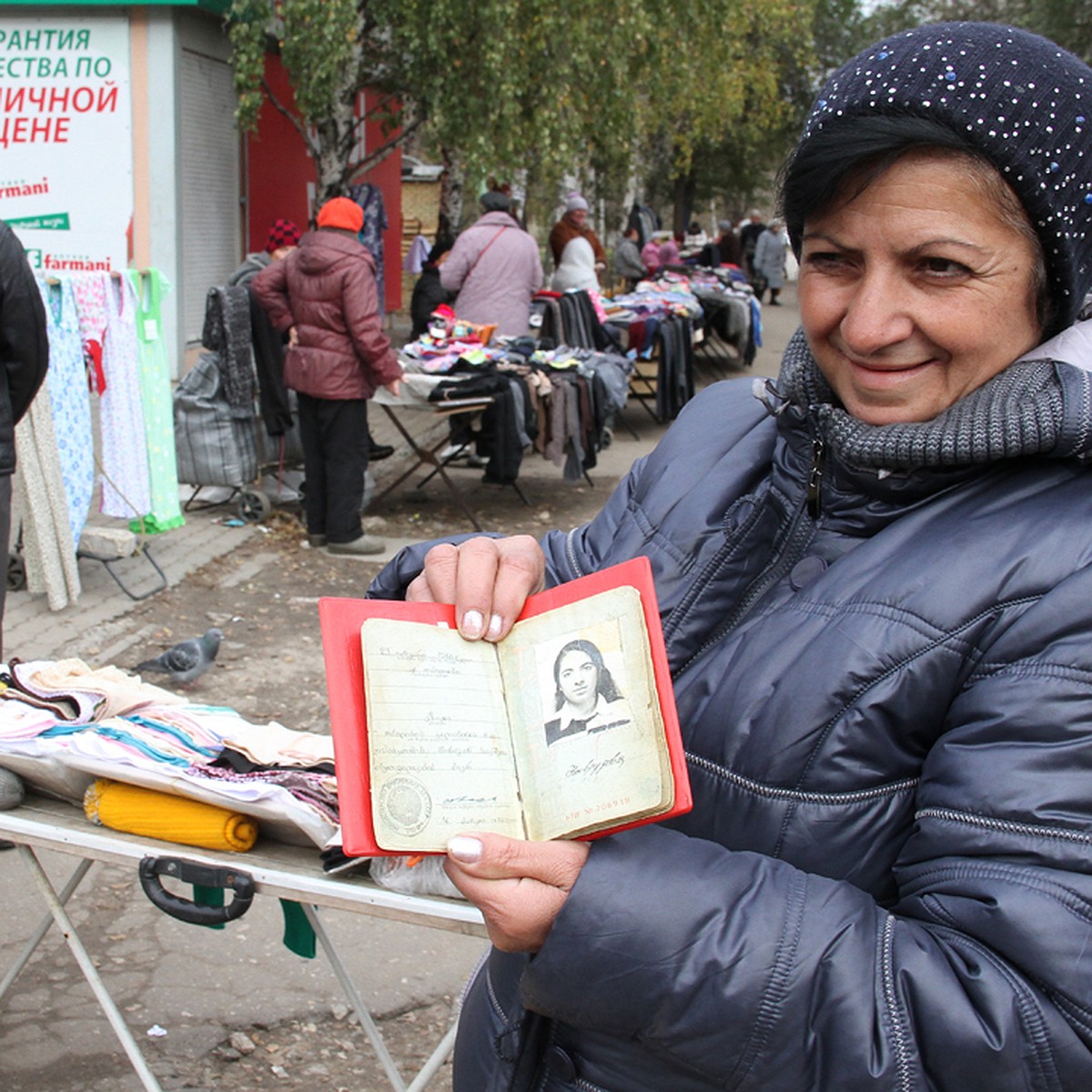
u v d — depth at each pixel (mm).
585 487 9258
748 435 1319
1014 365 1042
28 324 3852
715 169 34688
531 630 1090
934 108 953
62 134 12383
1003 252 983
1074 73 975
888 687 1021
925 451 1028
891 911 998
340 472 6945
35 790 2098
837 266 1059
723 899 966
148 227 12453
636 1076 1116
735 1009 939
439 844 1007
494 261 9906
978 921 910
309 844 1942
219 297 7043
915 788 1034
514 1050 1185
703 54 15312
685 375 11891
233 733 2135
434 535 7770
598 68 12133
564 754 1032
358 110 17125
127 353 5961
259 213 14453
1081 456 1005
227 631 5758
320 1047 2928
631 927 960
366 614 1083
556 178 13000
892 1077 899
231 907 1787
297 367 6797
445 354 8008
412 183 24047
